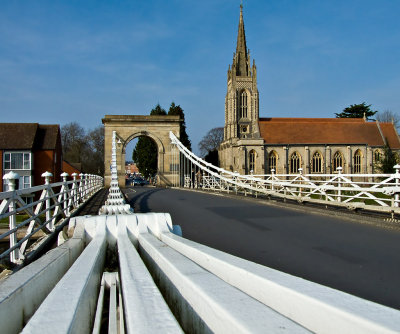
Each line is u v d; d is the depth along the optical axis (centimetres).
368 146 8069
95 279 300
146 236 489
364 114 9038
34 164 4375
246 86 8756
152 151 7906
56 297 183
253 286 205
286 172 7819
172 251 336
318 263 589
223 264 254
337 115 10469
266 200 1816
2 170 4191
